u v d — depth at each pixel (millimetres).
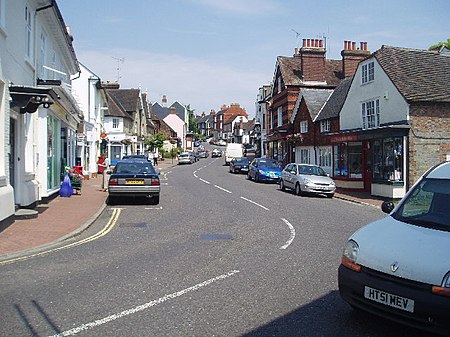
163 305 5812
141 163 18078
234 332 4961
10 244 9359
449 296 4316
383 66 22047
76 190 19781
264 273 7438
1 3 10742
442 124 20562
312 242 10211
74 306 5750
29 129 14281
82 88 32906
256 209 16219
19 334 4855
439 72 22266
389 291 4664
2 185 10992
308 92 34250
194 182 29406
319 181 21562
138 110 59031
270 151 46469
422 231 5258
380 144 21828
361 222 13562
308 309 5727
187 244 9859
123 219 13609
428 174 6391
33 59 14602
